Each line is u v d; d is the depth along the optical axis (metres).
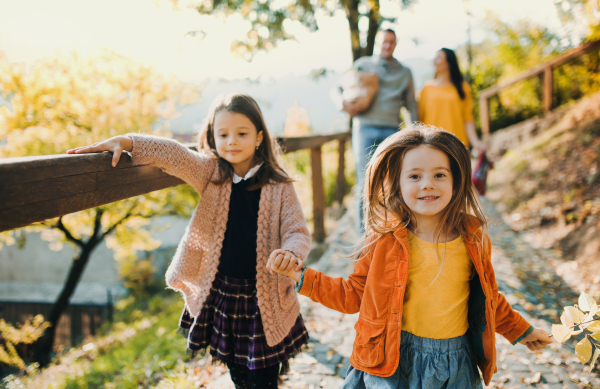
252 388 1.62
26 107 6.36
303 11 7.03
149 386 2.54
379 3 6.90
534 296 3.23
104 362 4.05
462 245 1.35
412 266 1.35
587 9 5.28
